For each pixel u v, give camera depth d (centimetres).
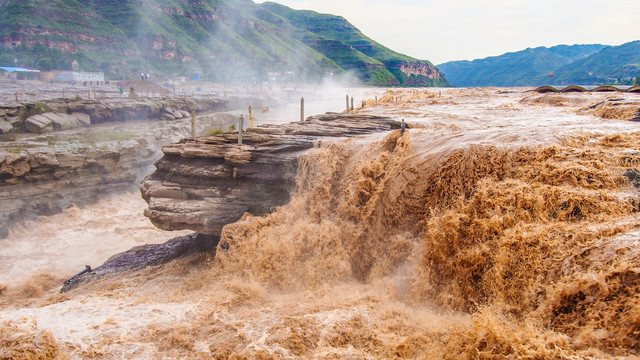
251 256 1220
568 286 677
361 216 1168
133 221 2477
